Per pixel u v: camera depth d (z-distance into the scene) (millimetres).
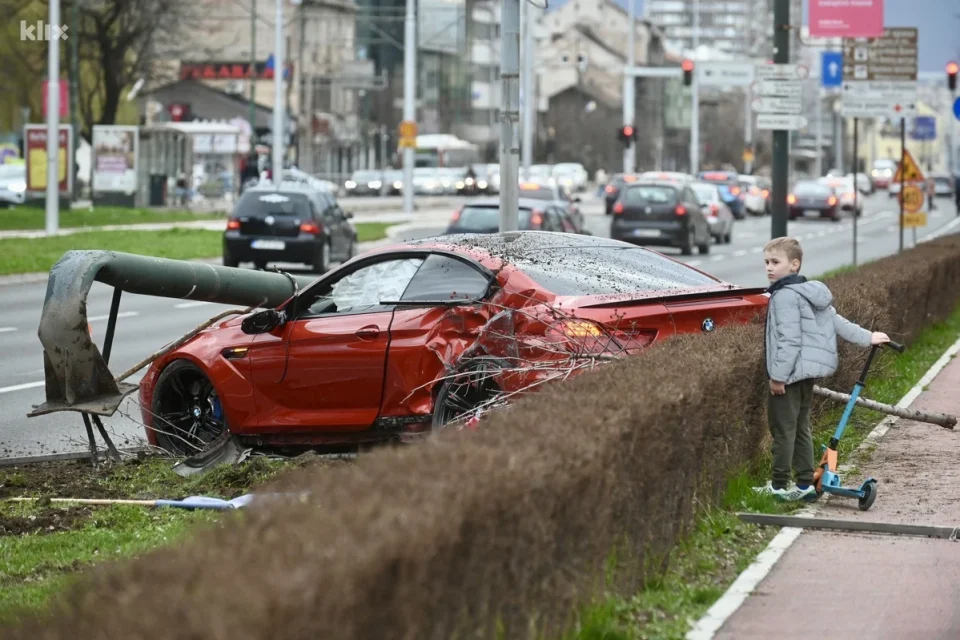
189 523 13875
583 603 9359
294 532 6824
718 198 76875
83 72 120625
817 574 11719
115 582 6465
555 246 17312
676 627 10000
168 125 102312
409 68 98125
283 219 53125
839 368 18688
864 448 17562
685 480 11914
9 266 50469
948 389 23188
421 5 74375
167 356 18812
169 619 5836
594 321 15227
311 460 16828
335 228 55812
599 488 9438
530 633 8391
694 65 83000
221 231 70562
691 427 11914
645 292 16188
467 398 16094
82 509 14836
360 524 6852
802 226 96562
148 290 19375
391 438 16766
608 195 109062
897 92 46094
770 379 14219
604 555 9719
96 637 5840
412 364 16234
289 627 5965
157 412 18938
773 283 14359
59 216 81938
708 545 12352
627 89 123938
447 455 8391
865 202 150250
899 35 45469
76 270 18172
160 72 125500
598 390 10938
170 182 102500
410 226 86188
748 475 14734
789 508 14055
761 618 10461
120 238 63281
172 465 17859
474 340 16031
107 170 95938
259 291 20875
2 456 18781
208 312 39406
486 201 53781
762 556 12227
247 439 17953
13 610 9297
